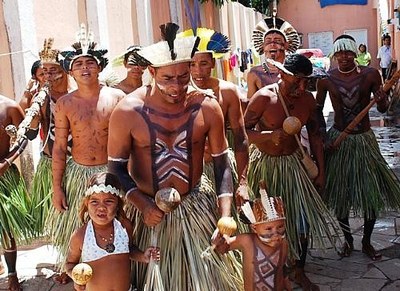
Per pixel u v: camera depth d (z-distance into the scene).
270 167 3.53
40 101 3.74
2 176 3.75
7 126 3.64
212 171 3.21
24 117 3.85
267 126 3.42
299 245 3.44
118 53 7.59
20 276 4.04
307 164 3.46
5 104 3.75
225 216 2.54
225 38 3.27
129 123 2.49
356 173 3.99
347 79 4.07
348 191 4.01
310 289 3.47
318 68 4.12
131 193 2.50
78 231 2.65
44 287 3.83
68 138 3.76
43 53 3.96
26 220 3.81
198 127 2.53
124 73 7.61
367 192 3.96
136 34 8.38
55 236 3.65
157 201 2.39
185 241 2.59
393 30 16.61
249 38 20.08
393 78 3.88
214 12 14.42
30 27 5.32
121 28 7.76
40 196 4.02
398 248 4.20
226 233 2.47
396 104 10.45
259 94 3.38
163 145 2.52
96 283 2.62
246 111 3.42
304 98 3.43
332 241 3.60
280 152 3.49
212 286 2.57
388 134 8.95
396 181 4.15
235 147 3.07
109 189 2.54
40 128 4.41
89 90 3.48
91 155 3.50
